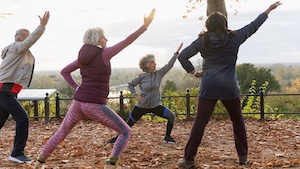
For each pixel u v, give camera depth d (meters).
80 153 8.49
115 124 6.00
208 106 6.79
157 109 9.17
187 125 12.58
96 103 5.93
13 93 7.49
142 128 12.09
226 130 11.45
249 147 9.10
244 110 14.22
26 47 7.26
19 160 7.60
